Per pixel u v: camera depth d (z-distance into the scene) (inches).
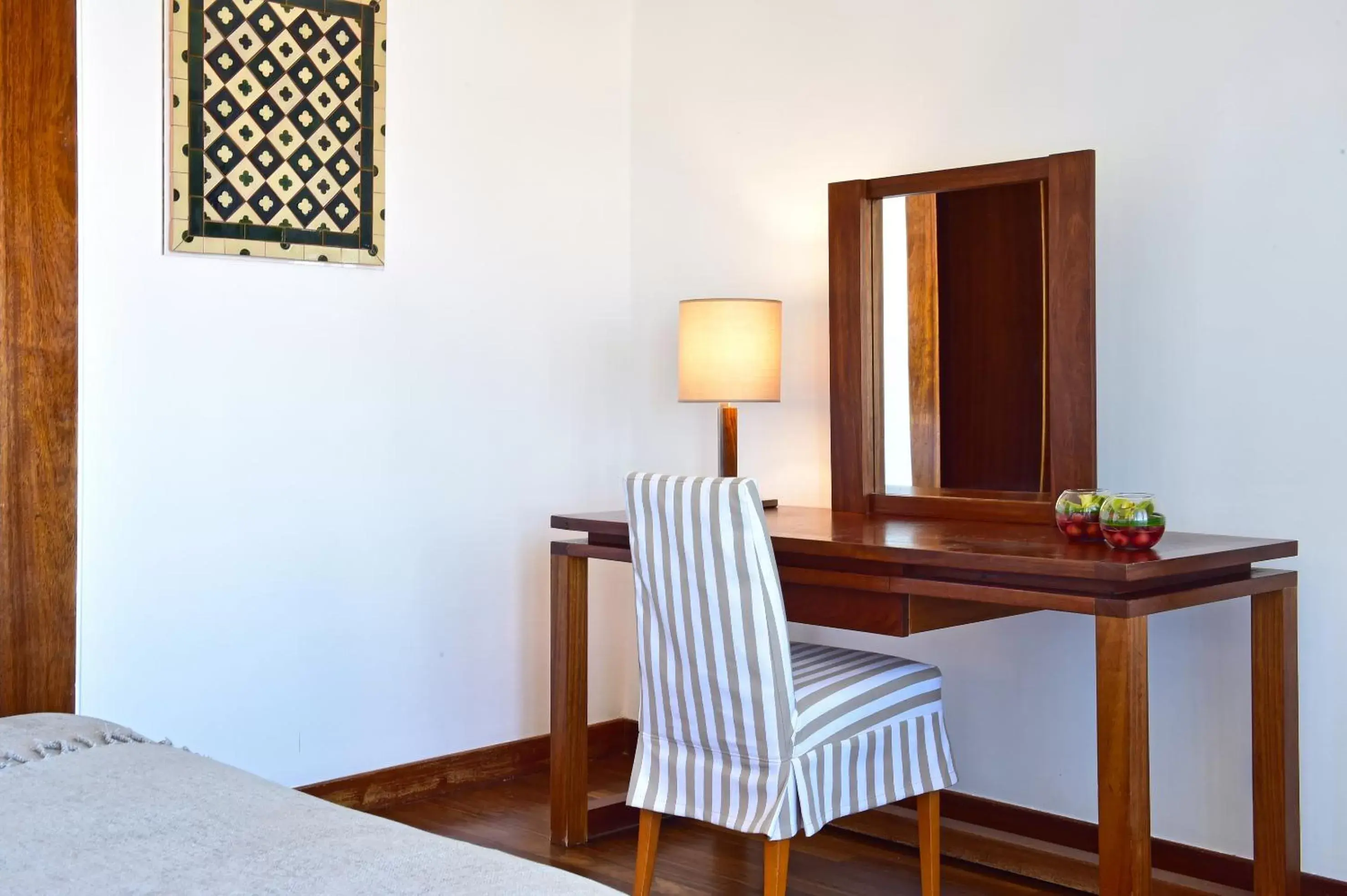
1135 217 106.0
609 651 147.7
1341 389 95.1
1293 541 92.4
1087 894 102.0
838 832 118.5
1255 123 99.3
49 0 101.0
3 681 99.9
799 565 94.5
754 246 135.6
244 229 114.0
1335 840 95.9
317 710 120.6
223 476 114.0
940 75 119.3
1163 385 104.6
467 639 132.6
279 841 43.3
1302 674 97.3
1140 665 76.1
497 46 134.3
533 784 133.5
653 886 102.7
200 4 110.8
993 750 116.0
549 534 140.3
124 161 107.2
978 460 109.0
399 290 126.3
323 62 119.2
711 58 139.6
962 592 84.2
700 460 140.8
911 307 113.7
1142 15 105.4
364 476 123.9
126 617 108.0
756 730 85.7
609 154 146.0
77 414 103.5
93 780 50.8
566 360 141.6
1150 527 82.9
